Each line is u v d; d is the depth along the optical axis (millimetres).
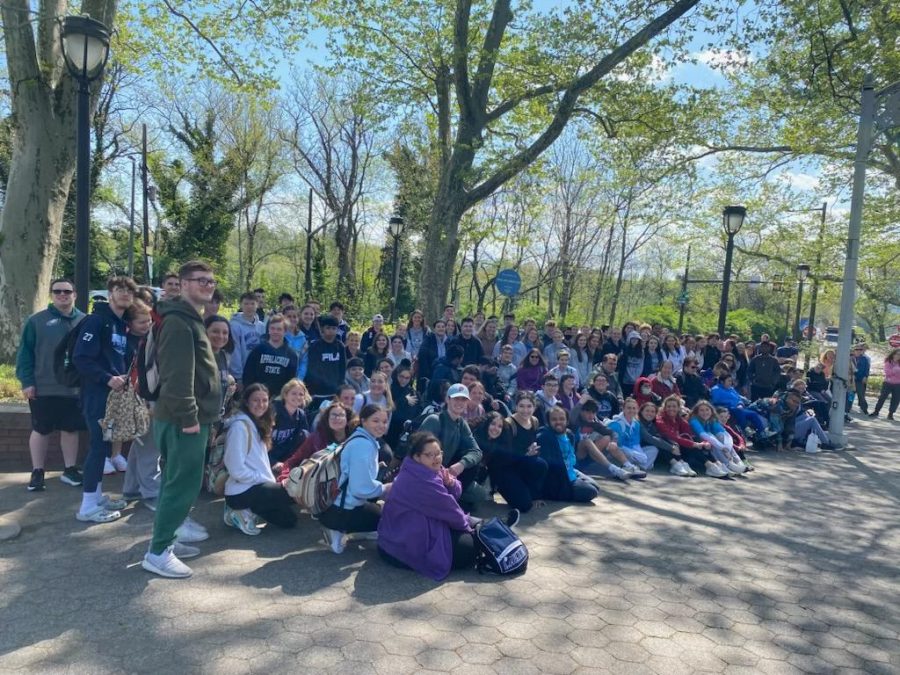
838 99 11531
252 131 28750
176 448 3754
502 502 6402
